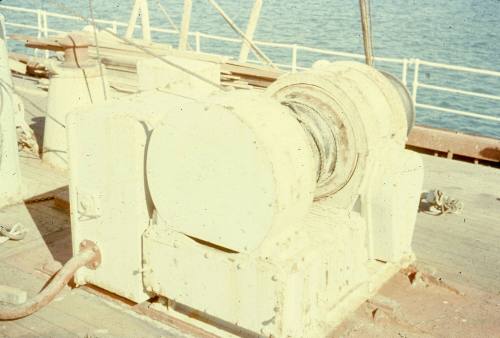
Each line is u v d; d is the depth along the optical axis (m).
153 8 55.31
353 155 4.71
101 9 53.97
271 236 3.87
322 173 4.62
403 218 5.14
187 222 4.13
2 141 6.27
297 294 3.92
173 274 4.24
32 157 7.91
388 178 4.92
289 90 4.89
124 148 4.25
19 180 6.56
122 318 4.51
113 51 10.88
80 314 4.55
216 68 6.63
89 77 7.48
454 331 4.51
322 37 45.28
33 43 11.12
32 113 9.73
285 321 3.85
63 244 5.64
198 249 4.08
